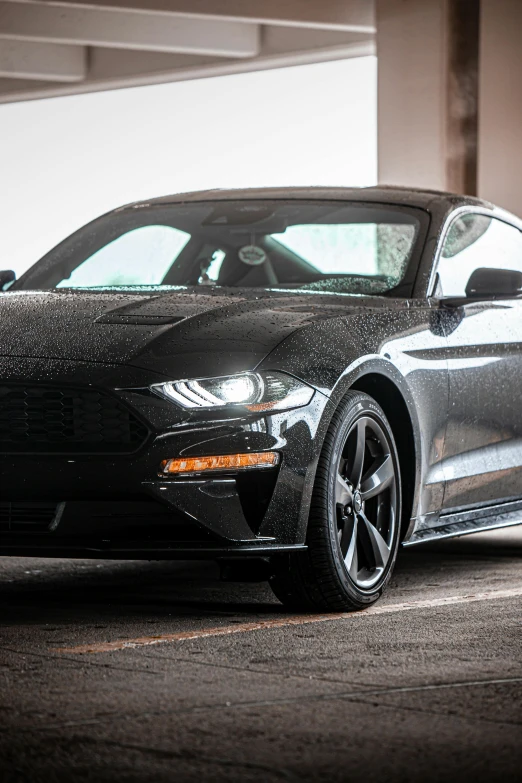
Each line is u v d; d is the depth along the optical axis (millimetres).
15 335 5301
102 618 5227
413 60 24906
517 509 7027
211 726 3482
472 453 6449
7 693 3832
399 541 5938
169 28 30906
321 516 5285
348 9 27047
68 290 6039
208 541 5094
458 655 4414
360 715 3605
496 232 7293
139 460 4984
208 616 5301
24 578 6586
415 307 6164
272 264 6648
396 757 3230
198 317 5410
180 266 6820
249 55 31594
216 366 5113
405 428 5898
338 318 5645
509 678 4062
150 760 3182
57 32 30125
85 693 3836
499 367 6637
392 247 6598
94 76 34438
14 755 3215
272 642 4664
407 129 24953
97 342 5199
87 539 5117
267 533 5160
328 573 5301
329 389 5305
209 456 5023
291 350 5270
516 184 24688
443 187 24547
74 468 5023
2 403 5121
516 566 7078
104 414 5047
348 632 4883
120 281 6863
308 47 30891
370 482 5641
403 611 5422
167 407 5012
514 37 24656
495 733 3439
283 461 5152
